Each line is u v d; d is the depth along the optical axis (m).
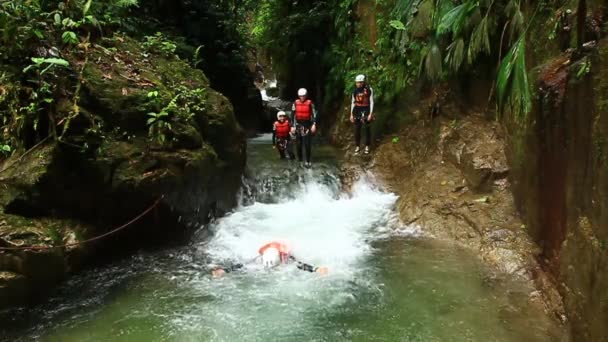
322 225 6.29
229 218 6.50
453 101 7.03
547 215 4.21
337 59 10.66
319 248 5.52
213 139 6.21
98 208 5.02
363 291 4.44
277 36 13.03
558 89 3.80
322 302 4.25
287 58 13.60
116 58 5.72
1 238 3.96
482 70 6.51
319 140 10.51
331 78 10.79
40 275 4.19
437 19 4.74
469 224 5.57
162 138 5.24
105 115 5.04
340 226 6.24
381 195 7.32
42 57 4.82
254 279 4.74
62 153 4.64
